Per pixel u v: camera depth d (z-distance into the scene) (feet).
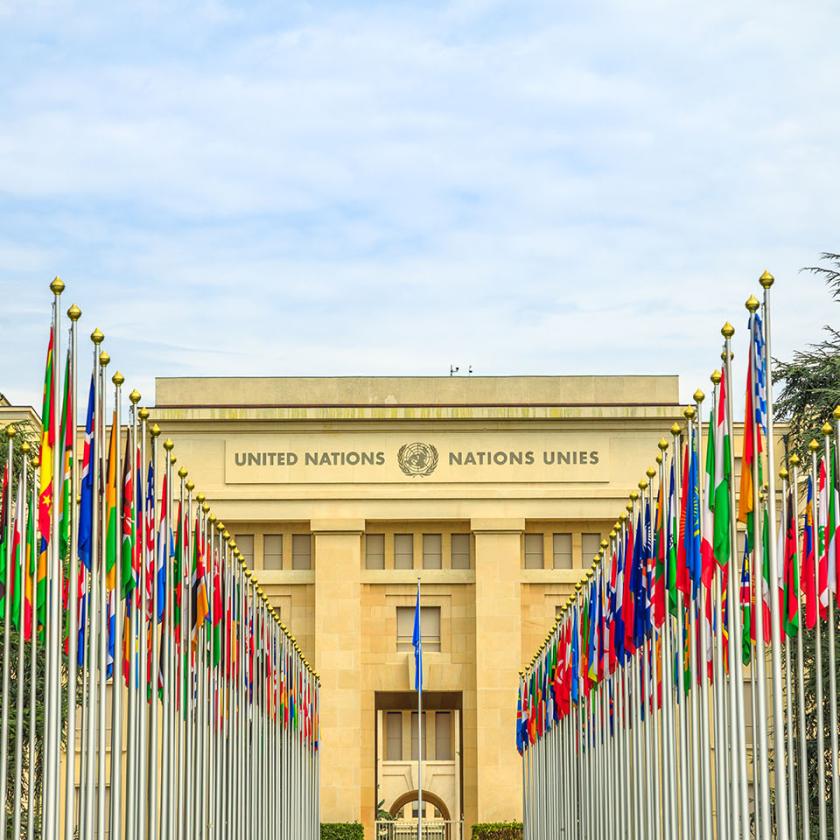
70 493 115.03
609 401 279.69
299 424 273.95
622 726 170.09
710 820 131.23
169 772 138.82
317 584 269.23
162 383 277.64
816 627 123.65
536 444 274.16
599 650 178.81
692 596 133.08
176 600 143.23
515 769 263.90
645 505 150.41
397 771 370.12
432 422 273.95
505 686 266.16
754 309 115.44
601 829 188.55
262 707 195.93
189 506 146.82
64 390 115.65
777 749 115.44
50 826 113.09
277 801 208.23
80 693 189.26
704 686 131.64
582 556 273.33
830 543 122.42
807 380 176.35
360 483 272.31
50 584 114.52
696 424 129.49
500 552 270.67
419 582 271.08
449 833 366.63
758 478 115.44
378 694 276.62
